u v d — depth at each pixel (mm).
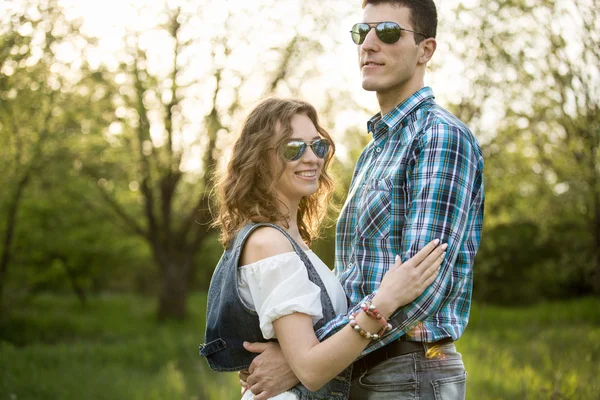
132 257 21938
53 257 16734
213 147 13828
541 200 13289
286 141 2389
